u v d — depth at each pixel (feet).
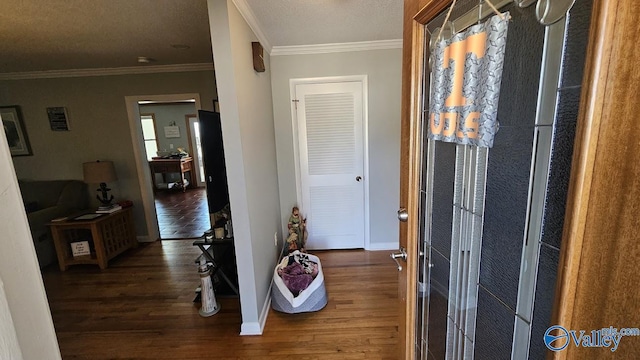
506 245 2.27
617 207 1.33
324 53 9.33
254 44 6.75
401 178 3.79
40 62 9.68
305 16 6.77
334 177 10.23
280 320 6.88
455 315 3.06
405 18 3.45
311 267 7.92
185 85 11.32
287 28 7.49
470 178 2.67
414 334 3.76
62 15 6.11
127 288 8.64
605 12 1.29
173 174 25.68
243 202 5.93
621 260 1.33
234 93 5.43
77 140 11.68
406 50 3.43
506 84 2.16
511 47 2.10
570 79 1.63
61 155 11.76
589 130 1.41
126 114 11.52
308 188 10.30
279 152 10.01
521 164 2.06
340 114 9.75
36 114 11.40
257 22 6.96
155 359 5.83
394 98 9.57
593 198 1.44
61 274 9.63
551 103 1.77
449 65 2.46
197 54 9.76
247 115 6.18
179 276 9.35
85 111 11.46
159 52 9.28
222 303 7.73
